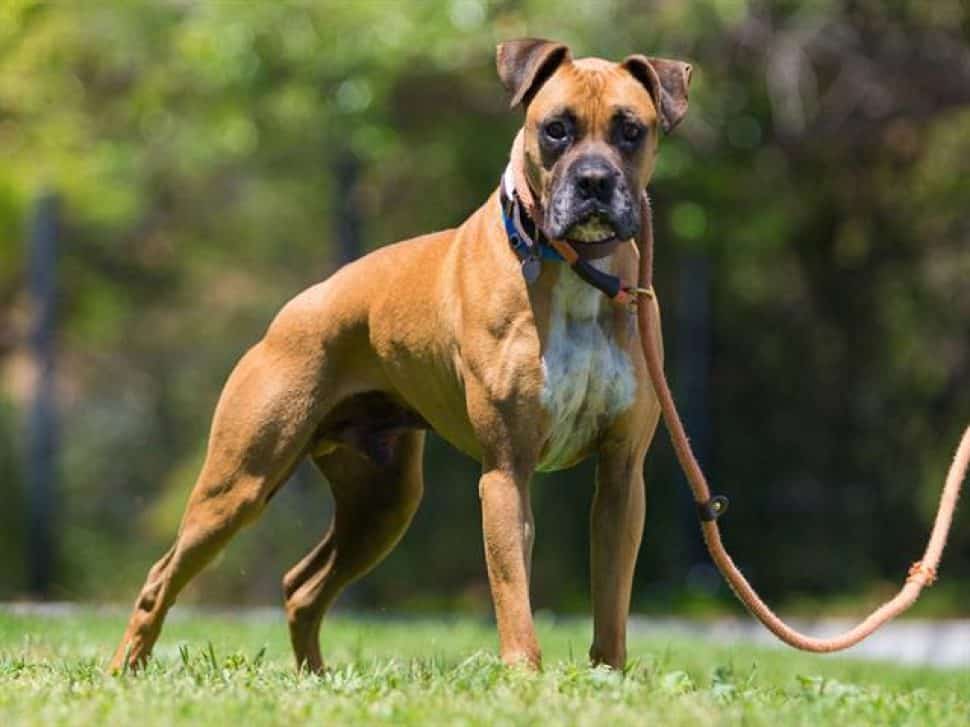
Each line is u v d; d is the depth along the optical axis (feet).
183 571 26.09
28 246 72.28
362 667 25.31
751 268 65.87
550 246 22.56
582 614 62.95
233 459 25.91
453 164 59.72
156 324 80.89
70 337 79.30
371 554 27.45
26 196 71.51
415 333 24.48
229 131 58.18
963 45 58.18
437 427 25.09
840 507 65.62
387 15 52.70
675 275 65.62
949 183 61.87
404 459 27.14
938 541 23.06
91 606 50.83
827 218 64.80
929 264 64.69
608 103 22.21
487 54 53.11
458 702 19.80
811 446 66.23
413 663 25.20
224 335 79.71
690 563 64.69
